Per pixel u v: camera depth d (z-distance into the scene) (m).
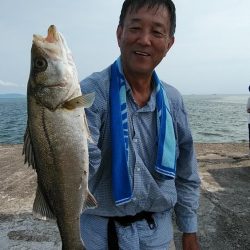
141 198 0.74
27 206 1.68
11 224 1.49
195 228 0.88
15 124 8.93
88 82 0.74
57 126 0.67
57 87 0.66
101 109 0.73
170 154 0.76
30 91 0.68
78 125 0.67
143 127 0.76
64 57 0.68
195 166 0.87
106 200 0.74
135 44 0.72
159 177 0.76
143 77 0.75
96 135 0.72
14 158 2.77
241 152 3.00
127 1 0.74
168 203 0.77
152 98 0.76
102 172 0.75
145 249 0.76
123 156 0.71
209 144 3.45
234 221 1.53
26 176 2.19
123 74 0.75
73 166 0.67
